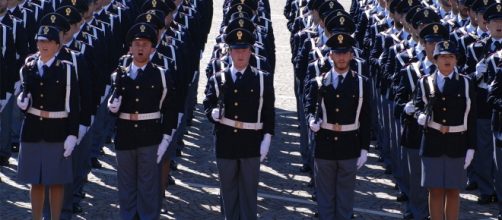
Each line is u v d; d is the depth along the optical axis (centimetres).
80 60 1227
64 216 1287
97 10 1617
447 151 1201
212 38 2917
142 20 1342
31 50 1647
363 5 2005
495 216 1374
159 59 1309
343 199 1213
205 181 1524
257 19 1675
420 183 1283
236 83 1192
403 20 1498
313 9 1551
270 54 1659
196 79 1831
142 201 1232
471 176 1488
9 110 1543
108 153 1677
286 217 1352
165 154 1304
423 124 1198
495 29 1423
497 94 1302
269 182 1527
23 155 1201
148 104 1212
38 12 1702
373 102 1719
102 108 1547
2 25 1477
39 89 1190
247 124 1195
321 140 1203
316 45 1461
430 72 1266
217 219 1340
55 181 1199
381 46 1571
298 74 1484
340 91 1191
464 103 1197
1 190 1446
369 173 1586
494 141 1344
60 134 1198
